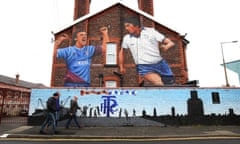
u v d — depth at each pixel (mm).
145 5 15844
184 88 10641
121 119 10086
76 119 9453
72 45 14188
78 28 14562
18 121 11648
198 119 10258
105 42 14266
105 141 6902
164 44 14445
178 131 8641
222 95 10602
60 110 10070
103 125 9953
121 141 6922
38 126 9672
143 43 14273
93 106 10195
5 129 8758
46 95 10211
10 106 18453
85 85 13312
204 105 10445
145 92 10484
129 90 10477
